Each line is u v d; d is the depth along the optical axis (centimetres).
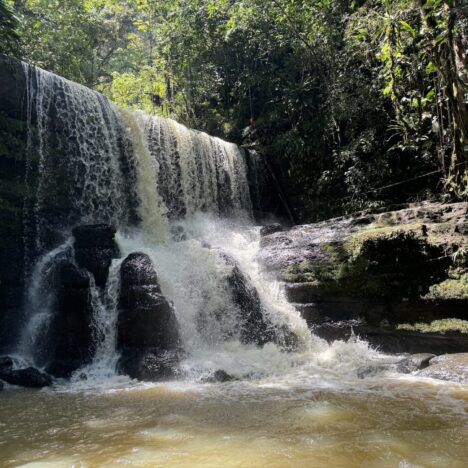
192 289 936
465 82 962
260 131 1820
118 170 1202
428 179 1305
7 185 969
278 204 1689
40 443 470
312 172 1595
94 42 2089
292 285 972
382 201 1355
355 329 902
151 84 2266
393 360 799
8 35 1133
